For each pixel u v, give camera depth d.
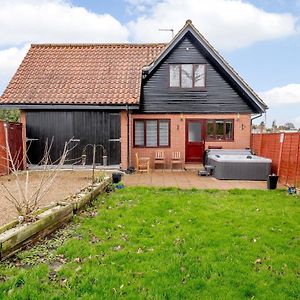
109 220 7.04
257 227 6.49
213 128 16.94
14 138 14.60
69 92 15.45
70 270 4.54
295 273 4.56
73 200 7.46
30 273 4.36
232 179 13.23
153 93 16.75
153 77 16.72
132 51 18.20
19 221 5.61
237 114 16.77
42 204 8.18
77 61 17.52
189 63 16.69
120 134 15.52
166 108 16.78
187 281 4.32
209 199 9.12
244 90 16.45
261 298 3.95
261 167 13.11
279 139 12.70
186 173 15.30
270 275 4.49
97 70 16.92
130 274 4.47
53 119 15.49
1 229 5.14
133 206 8.26
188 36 16.67
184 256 5.07
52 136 15.49
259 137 15.70
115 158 15.55
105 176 12.11
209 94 16.77
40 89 15.62
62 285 4.16
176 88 16.75
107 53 18.06
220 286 4.20
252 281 4.31
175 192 10.35
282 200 9.02
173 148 16.89
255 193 10.09
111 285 4.16
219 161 13.25
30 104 14.82
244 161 13.15
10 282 4.11
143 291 4.05
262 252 5.28
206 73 16.72
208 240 5.75
